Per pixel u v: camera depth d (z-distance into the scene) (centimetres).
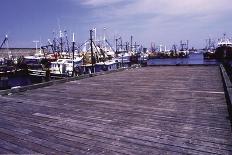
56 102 866
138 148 468
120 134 539
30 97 970
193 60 7956
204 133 526
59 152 463
